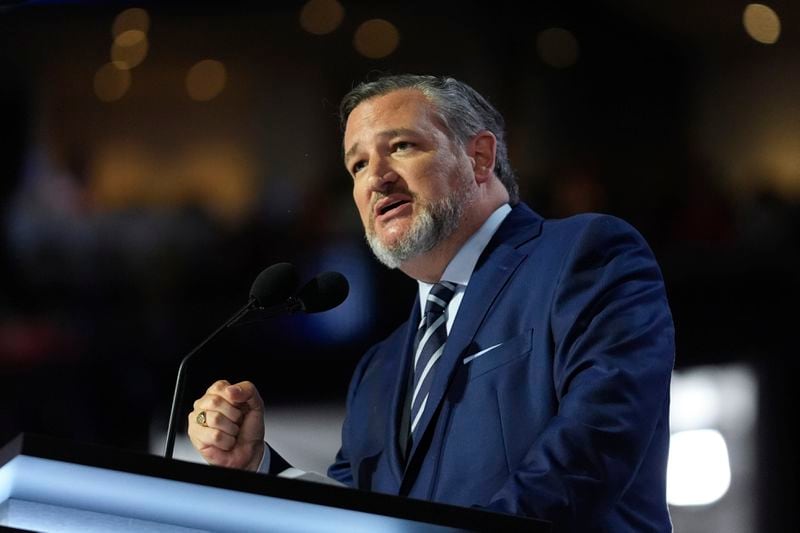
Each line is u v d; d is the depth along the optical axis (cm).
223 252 2445
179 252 2450
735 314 2286
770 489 2033
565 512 804
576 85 2498
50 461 626
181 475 635
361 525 675
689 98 2486
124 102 2595
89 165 2531
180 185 2516
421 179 1018
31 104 2545
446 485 915
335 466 1082
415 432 955
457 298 1020
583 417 839
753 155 2450
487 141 1066
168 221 2475
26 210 2489
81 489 663
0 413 2319
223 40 2552
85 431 2311
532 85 2506
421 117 1038
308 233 2439
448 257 1032
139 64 2564
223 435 970
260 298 968
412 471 941
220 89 2536
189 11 2550
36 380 2359
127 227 2472
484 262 1002
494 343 948
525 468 827
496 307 969
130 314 2412
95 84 2566
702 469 2034
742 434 2089
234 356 2314
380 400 1048
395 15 2523
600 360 877
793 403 2134
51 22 2539
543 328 931
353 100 1074
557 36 2497
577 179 2472
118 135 2542
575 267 941
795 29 2466
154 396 2333
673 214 2422
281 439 2252
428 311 1020
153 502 670
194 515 683
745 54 2472
